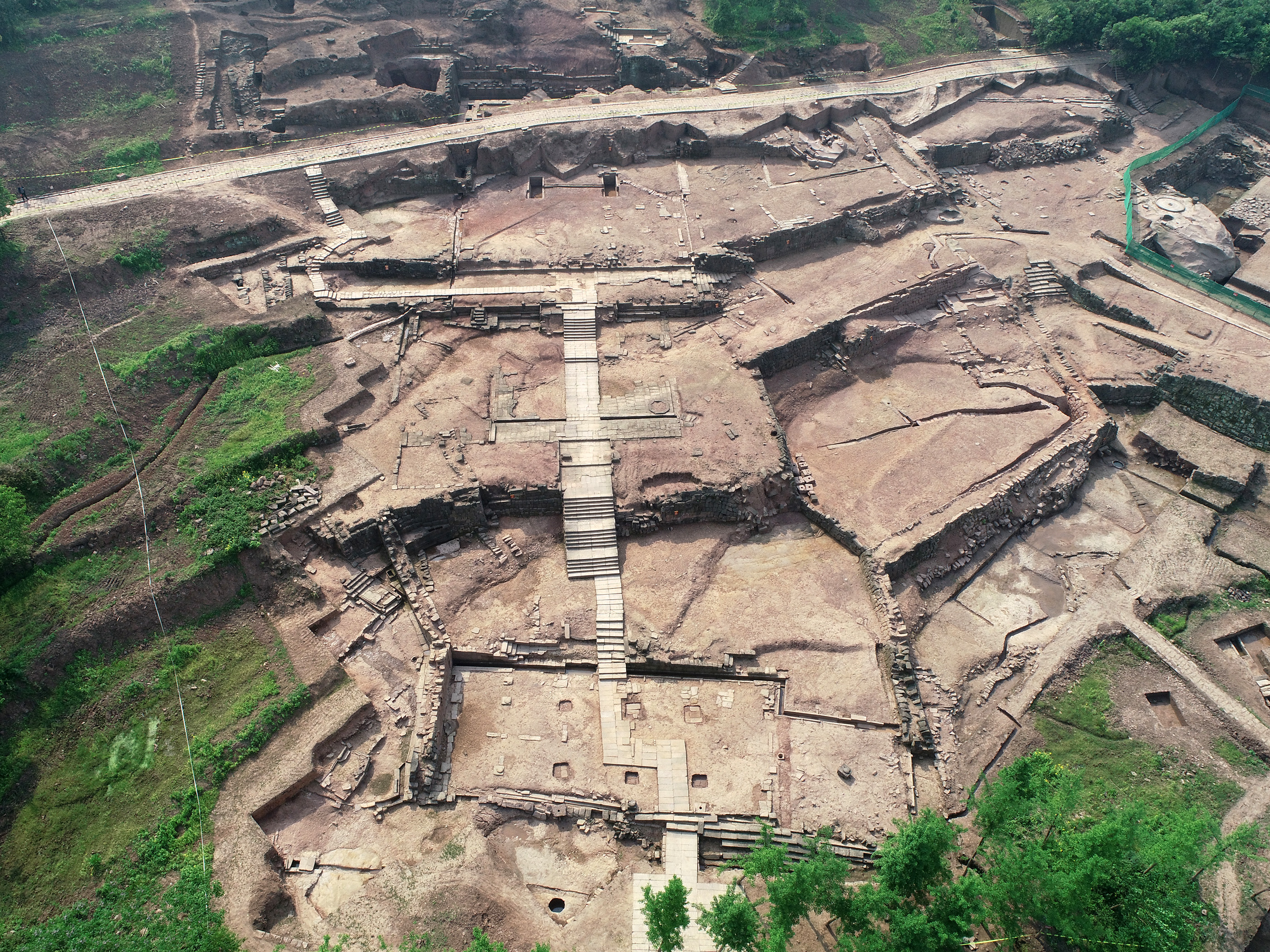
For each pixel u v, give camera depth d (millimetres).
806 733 36719
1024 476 47188
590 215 59875
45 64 64750
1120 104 75625
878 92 72250
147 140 62375
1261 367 52125
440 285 54750
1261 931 33531
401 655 38406
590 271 55625
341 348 49312
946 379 53219
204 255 54406
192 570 38094
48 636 35250
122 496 40500
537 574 42062
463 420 46625
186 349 46969
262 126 65125
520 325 51844
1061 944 32125
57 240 51438
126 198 56062
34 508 39719
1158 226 62781
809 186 62812
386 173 60781
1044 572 45344
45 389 44156
